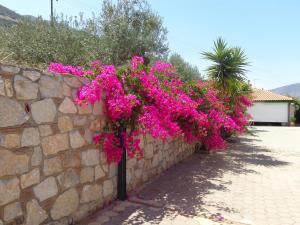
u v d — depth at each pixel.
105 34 12.45
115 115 4.74
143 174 6.35
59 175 3.85
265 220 4.73
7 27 10.56
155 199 5.43
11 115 3.12
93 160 4.55
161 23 15.28
